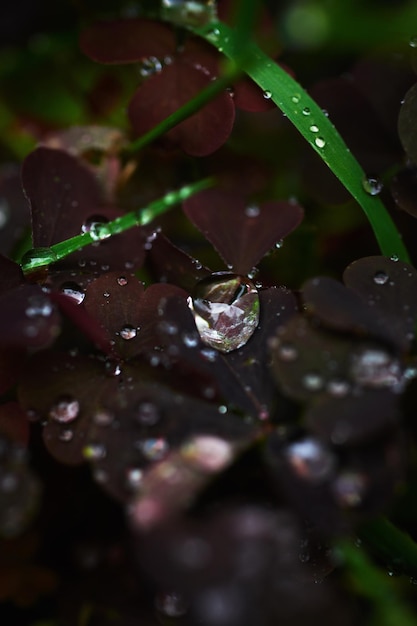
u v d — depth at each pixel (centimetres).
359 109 12
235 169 13
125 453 10
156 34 12
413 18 13
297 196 12
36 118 13
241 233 11
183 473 10
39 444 11
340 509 10
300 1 13
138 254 11
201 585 10
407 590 11
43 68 13
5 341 10
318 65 13
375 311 10
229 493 10
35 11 14
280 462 10
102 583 10
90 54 12
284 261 12
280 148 13
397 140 12
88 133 12
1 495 10
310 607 10
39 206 11
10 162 13
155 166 12
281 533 10
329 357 10
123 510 10
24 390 10
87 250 11
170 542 10
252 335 10
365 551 10
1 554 10
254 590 10
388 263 11
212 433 10
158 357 10
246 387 10
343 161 11
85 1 14
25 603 10
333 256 12
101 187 12
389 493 10
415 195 11
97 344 11
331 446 10
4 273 11
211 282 11
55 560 10
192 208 11
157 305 11
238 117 13
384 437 10
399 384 10
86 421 10
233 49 12
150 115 12
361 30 13
